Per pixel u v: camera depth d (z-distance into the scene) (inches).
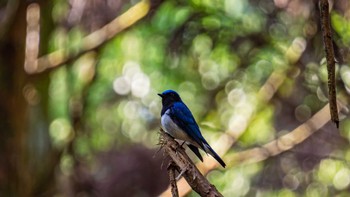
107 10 617.3
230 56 627.8
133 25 587.5
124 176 687.7
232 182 686.5
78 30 642.8
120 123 781.3
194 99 688.4
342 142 625.0
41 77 602.5
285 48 592.7
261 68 647.1
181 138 413.4
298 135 599.5
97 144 747.4
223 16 597.9
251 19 598.5
